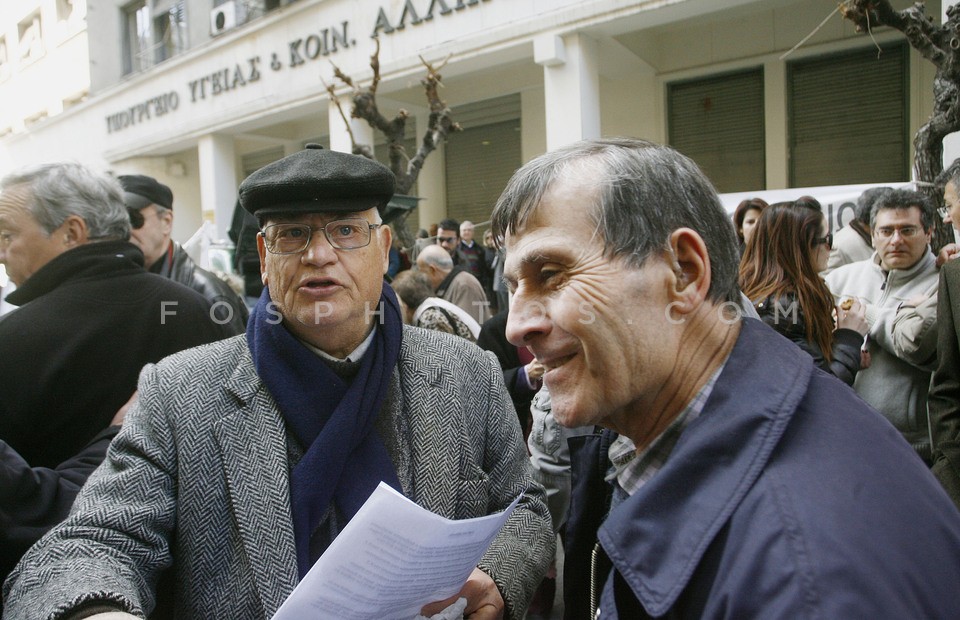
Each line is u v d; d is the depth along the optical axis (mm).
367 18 9047
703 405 777
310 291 1136
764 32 7781
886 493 611
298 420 1120
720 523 635
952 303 1805
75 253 1639
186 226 14016
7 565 1253
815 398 708
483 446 1298
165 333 1681
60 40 15156
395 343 1260
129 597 888
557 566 3109
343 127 9531
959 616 578
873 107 7277
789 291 1938
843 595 539
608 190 748
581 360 782
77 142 14977
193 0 11914
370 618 912
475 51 7914
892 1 6930
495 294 7477
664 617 658
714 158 8352
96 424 1569
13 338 1497
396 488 1150
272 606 1007
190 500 1070
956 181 2303
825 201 3861
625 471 856
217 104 11438
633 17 6801
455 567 986
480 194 10336
